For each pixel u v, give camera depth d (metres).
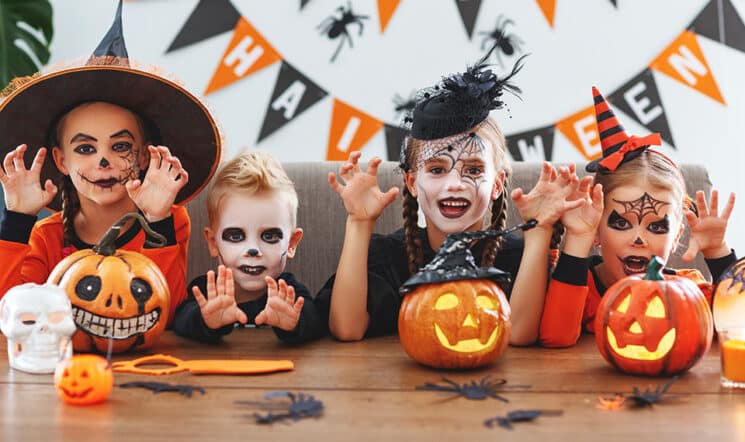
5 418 0.88
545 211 1.33
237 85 2.63
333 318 1.38
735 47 2.67
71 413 0.89
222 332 1.33
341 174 1.38
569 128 2.66
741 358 1.01
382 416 0.89
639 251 1.40
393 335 1.44
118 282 1.19
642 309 1.09
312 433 0.82
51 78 1.33
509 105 2.65
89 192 1.43
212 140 1.47
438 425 0.85
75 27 2.59
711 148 2.69
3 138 1.42
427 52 2.65
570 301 1.31
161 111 1.43
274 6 2.62
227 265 1.53
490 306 1.14
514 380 1.07
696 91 2.67
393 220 1.85
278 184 1.53
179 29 2.61
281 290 1.30
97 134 1.41
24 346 1.09
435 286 1.14
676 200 1.41
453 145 1.38
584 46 2.65
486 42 2.64
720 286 1.22
